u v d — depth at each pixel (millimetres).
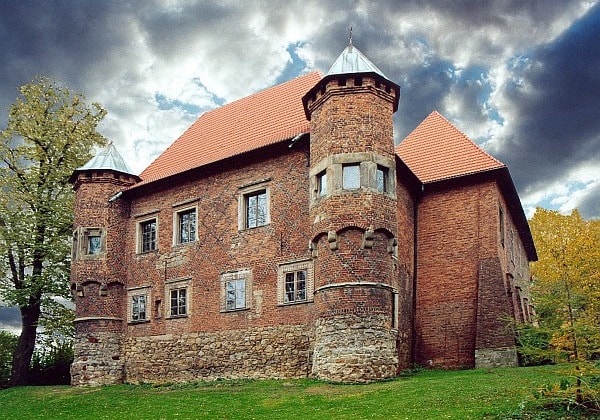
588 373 13250
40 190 33031
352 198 21250
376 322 20469
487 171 26234
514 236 32750
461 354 25219
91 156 34500
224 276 25562
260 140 26438
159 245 28406
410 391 17141
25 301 31938
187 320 26391
